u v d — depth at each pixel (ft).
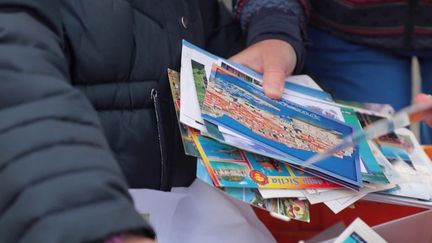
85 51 2.30
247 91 2.68
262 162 2.33
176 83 2.60
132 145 2.49
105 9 2.38
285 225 2.71
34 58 1.40
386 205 2.58
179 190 2.58
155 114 2.58
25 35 1.46
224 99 2.53
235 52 3.45
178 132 2.68
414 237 2.27
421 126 3.84
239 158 2.31
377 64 4.25
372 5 3.94
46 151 1.19
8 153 1.19
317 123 2.60
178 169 2.73
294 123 2.55
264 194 2.19
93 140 1.28
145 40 2.58
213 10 3.40
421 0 3.81
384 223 2.33
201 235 2.33
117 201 1.15
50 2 1.74
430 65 4.21
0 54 1.36
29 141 1.20
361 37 4.15
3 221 1.11
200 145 2.30
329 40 4.33
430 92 4.25
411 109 1.82
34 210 1.09
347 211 2.64
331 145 2.44
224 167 2.23
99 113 2.40
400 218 2.39
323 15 4.22
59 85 1.36
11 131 1.22
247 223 2.41
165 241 2.25
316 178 2.33
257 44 3.23
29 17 1.57
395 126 1.87
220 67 2.76
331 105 2.88
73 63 2.29
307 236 2.66
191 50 2.74
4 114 1.25
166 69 2.64
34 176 1.14
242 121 2.43
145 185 2.59
